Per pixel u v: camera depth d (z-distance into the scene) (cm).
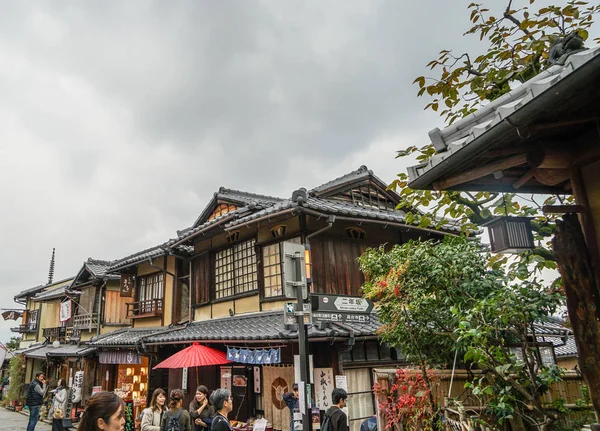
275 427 1105
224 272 1449
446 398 587
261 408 1162
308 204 1055
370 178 1491
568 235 348
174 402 759
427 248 634
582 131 344
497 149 332
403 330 644
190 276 1605
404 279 632
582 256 340
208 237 1527
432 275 595
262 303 1254
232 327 1199
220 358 1155
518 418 577
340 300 1048
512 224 400
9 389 2752
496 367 523
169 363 1144
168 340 1309
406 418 642
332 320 1004
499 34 625
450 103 638
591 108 303
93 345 1806
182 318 1673
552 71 308
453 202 600
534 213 563
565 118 303
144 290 1936
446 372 655
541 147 344
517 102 279
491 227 412
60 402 1478
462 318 511
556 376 551
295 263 809
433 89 637
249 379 1203
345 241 1241
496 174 351
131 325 2038
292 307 785
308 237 1146
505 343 634
